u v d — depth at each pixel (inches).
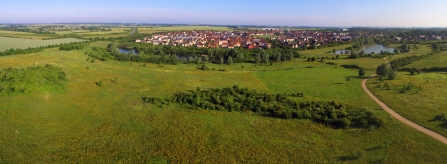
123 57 4980.3
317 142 1614.2
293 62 5329.7
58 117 1937.7
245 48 7470.5
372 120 1824.6
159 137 1665.8
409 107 2126.0
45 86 2452.0
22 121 1807.3
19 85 2337.6
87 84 2869.1
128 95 2546.8
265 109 2149.4
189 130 1769.2
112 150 1501.0
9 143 1521.9
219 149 1529.3
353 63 4940.9
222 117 2015.3
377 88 2847.0
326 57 5802.2
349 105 2252.7
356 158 1412.4
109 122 1887.3
